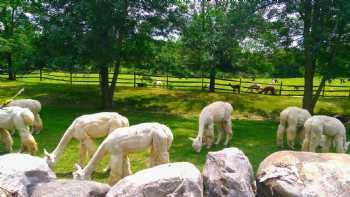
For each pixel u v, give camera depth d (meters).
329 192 6.01
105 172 9.70
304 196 5.95
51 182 5.83
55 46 18.42
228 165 6.41
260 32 18.84
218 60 23.25
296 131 13.43
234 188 6.14
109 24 17.66
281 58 19.86
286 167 6.44
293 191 6.01
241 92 25.80
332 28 17.33
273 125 17.84
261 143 13.73
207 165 6.68
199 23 23.55
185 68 25.27
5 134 11.38
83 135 9.53
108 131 9.66
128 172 8.20
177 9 19.67
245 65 25.03
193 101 22.34
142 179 5.54
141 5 18.92
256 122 18.67
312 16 17.58
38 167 6.00
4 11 26.02
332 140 11.80
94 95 23.25
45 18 18.19
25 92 23.45
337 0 16.03
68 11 18.86
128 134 7.80
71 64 18.17
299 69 21.88
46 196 5.43
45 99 22.17
